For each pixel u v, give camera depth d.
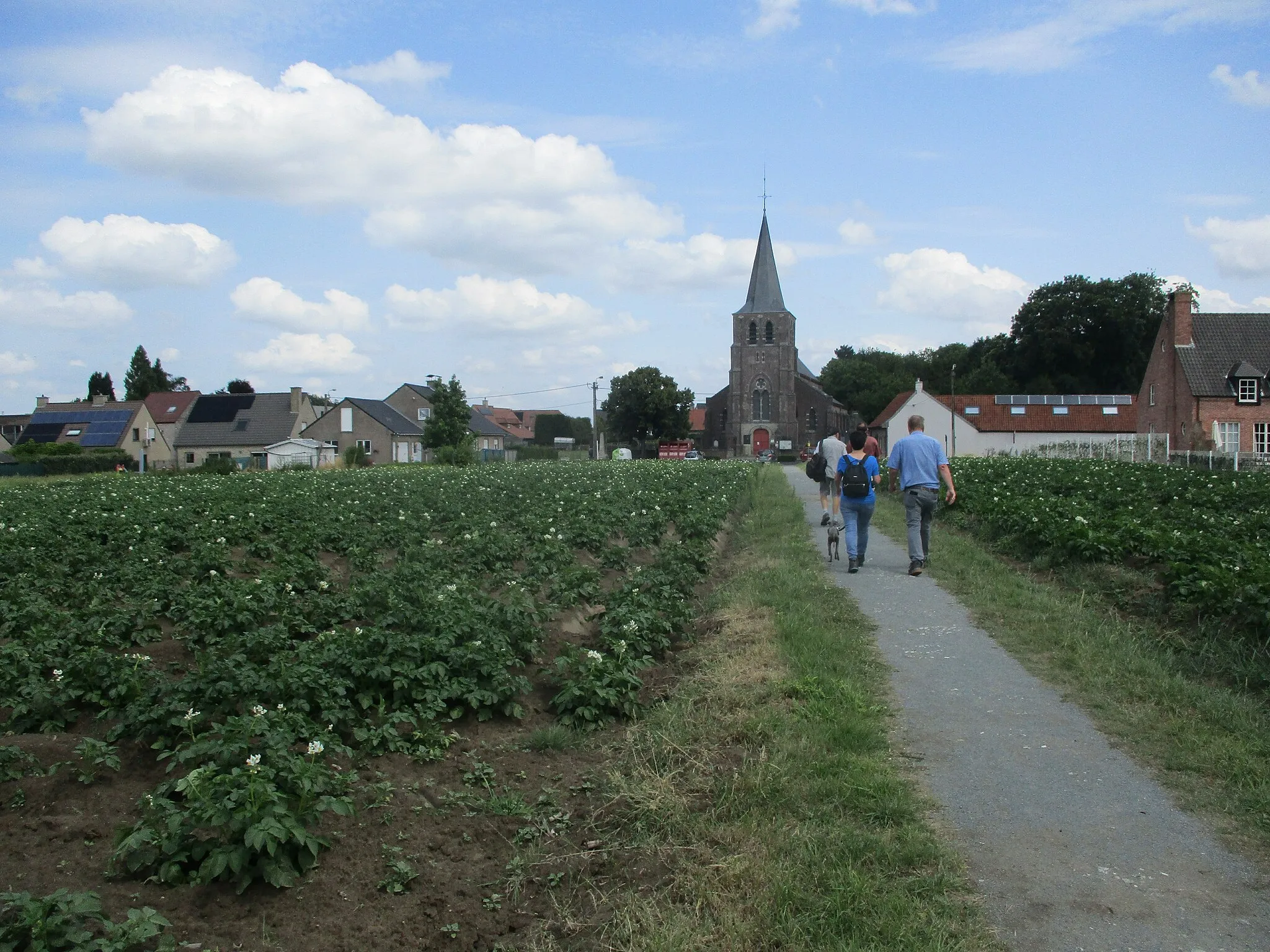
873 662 8.73
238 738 5.52
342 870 4.97
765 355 111.00
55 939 3.81
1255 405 52.97
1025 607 10.63
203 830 4.94
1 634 9.20
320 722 6.70
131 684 7.00
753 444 111.38
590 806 5.91
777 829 5.29
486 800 5.98
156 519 18.31
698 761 6.36
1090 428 73.56
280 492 26.45
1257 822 5.30
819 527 20.38
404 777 6.23
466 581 11.31
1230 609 8.90
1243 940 4.22
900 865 4.91
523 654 9.07
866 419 122.88
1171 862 4.92
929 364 126.62
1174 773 6.05
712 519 18.38
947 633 9.74
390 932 4.51
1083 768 6.18
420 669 7.36
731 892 4.67
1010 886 4.71
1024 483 25.77
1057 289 87.75
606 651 8.97
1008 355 92.69
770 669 8.38
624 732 7.33
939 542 16.42
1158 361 58.84
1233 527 14.67
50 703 6.76
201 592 10.11
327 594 11.08
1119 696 7.52
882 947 4.17
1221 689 7.64
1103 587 11.46
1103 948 4.16
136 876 4.75
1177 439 55.50
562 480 32.72
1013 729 6.92
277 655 7.46
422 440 80.56
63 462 60.91
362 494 25.05
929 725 7.08
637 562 16.14
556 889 4.97
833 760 6.21
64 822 5.30
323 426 83.81
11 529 16.16
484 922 4.67
